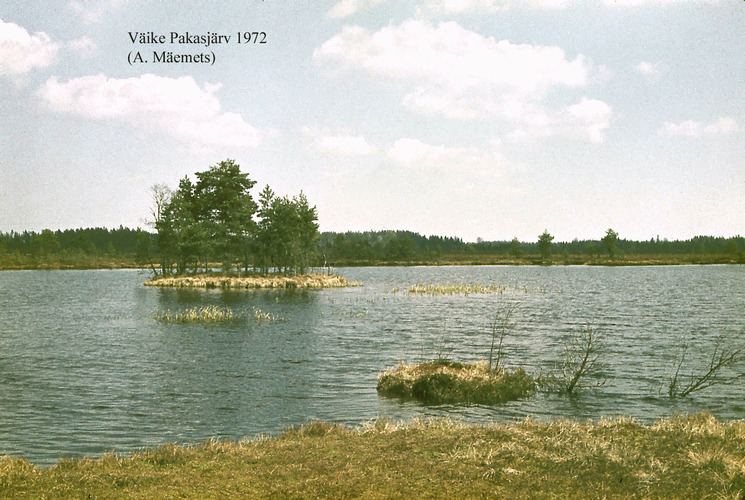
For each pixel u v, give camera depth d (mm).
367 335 37844
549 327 41844
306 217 105000
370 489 9398
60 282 111312
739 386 21906
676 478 9914
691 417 15031
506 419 16906
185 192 102375
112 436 15406
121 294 78375
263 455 11461
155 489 9398
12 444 14625
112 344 33812
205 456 11492
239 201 99188
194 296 74812
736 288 86688
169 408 18641
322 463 10852
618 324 43562
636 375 23953
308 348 32250
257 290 88188
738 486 9461
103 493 9180
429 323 44719
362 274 151375
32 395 20641
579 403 19172
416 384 20500
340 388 21734
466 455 11297
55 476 10078
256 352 30844
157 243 101625
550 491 9320
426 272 164250
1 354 30219
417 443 12336
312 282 96688
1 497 8906
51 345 33469
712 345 32719
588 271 165375
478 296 74188
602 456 11211
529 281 112688
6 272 173375
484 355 29594
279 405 19031
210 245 97875
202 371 25406
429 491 9320
